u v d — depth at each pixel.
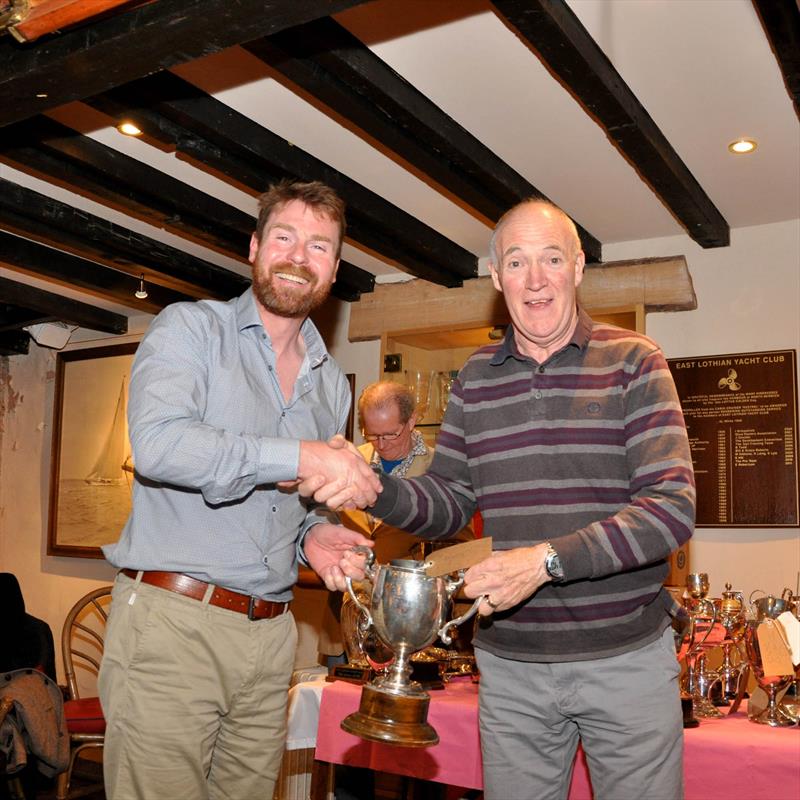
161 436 1.51
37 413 6.09
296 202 1.75
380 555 2.99
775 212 3.58
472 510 1.87
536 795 1.62
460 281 4.24
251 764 1.69
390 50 2.48
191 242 4.15
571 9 2.22
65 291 5.07
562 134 2.95
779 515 3.52
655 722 1.54
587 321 1.74
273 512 1.68
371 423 3.08
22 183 3.52
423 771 2.05
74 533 5.68
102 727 3.68
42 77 2.21
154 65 2.16
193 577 1.60
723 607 2.19
